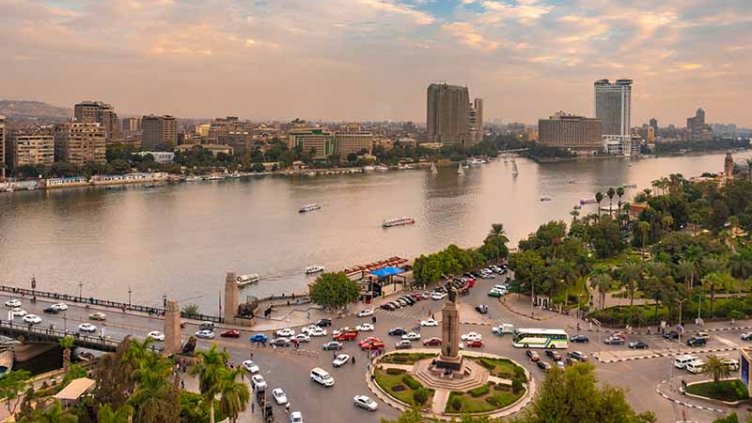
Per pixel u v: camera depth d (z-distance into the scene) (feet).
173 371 634.84
